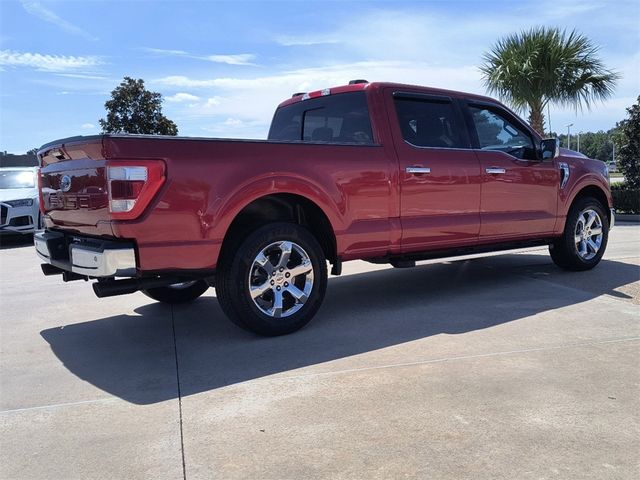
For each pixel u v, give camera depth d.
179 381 3.77
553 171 6.55
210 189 4.18
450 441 2.84
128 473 2.64
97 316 5.68
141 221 3.96
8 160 30.11
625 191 15.10
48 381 3.86
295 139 6.36
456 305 5.54
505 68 15.39
